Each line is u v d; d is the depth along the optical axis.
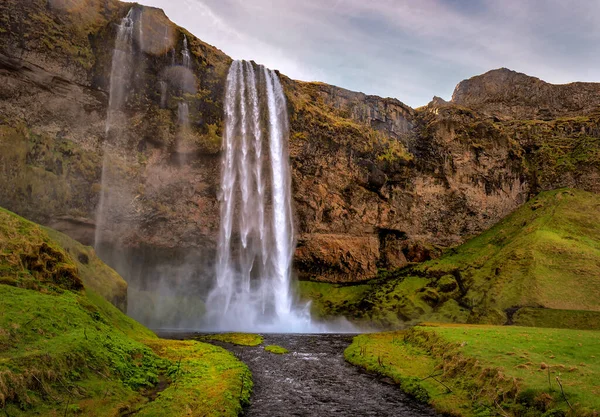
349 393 25.97
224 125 66.00
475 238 88.94
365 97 92.50
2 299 22.02
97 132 56.00
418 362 31.97
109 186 56.38
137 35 59.25
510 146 96.81
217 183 66.06
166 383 23.72
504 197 93.44
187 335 47.47
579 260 64.75
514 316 57.75
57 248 32.03
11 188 47.31
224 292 68.19
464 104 125.50
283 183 73.25
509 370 22.69
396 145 89.12
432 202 88.81
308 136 76.12
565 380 20.30
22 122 50.09
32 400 15.94
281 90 74.69
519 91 119.62
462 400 22.89
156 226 61.88
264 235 71.31
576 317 53.91
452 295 71.62
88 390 18.56
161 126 60.12
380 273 84.69
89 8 57.41
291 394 25.55
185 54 63.69
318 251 78.06
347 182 80.44
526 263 67.00
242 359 34.59
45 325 21.38
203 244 66.56
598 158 91.31
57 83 52.97
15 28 50.53
